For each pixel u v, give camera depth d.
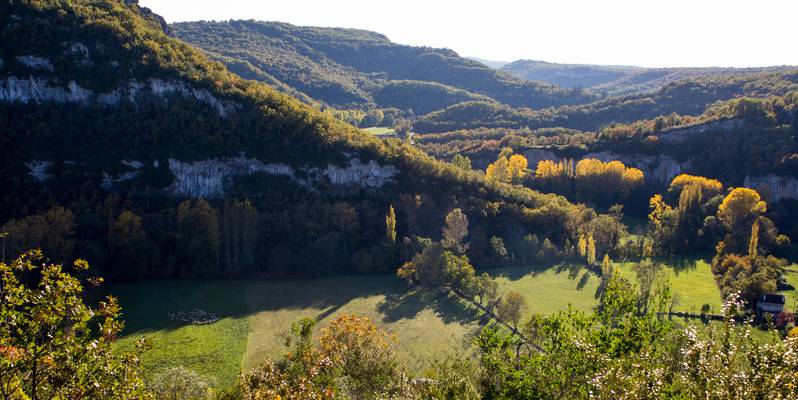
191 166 126.25
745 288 97.38
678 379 26.62
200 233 112.81
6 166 110.62
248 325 89.25
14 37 124.94
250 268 114.75
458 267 110.56
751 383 23.70
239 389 40.47
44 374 22.48
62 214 102.31
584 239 128.75
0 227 94.88
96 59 132.25
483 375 35.00
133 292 100.56
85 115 125.62
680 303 98.75
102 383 23.92
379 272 120.19
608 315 34.19
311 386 38.72
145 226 112.12
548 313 96.06
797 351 24.27
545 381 30.86
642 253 131.88
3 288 22.98
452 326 92.50
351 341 47.69
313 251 117.06
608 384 26.50
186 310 93.94
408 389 42.72
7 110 118.69
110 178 118.25
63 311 23.59
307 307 99.06
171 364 74.12
